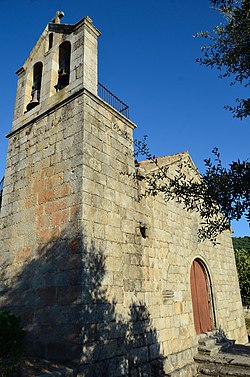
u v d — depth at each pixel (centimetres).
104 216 750
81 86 831
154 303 851
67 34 983
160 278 916
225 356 941
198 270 1228
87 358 585
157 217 993
